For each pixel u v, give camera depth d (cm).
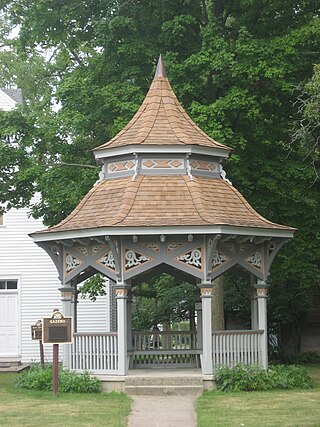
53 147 2586
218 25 2477
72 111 2550
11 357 3159
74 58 3288
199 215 1803
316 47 2508
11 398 1728
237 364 1844
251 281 2009
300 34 2400
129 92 2431
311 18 2648
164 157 1920
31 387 1875
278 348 2934
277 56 2359
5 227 3212
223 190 1931
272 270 2578
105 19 2505
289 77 2406
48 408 1577
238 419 1433
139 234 1772
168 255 1809
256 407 1560
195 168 1933
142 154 1914
